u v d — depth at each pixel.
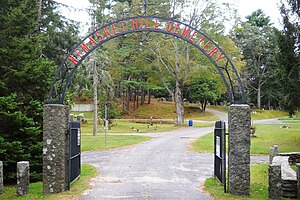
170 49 40.41
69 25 23.27
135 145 23.58
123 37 40.78
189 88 57.59
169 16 34.75
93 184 11.22
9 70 12.09
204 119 54.50
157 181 11.76
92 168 14.57
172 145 23.55
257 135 29.14
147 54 41.53
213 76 39.22
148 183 11.38
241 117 9.85
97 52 31.45
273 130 33.62
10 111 12.21
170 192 9.99
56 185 10.03
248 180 9.69
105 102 40.97
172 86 56.66
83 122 43.69
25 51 12.37
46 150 10.16
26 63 12.30
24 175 9.90
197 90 56.84
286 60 20.59
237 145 9.80
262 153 19.97
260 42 62.25
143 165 15.43
